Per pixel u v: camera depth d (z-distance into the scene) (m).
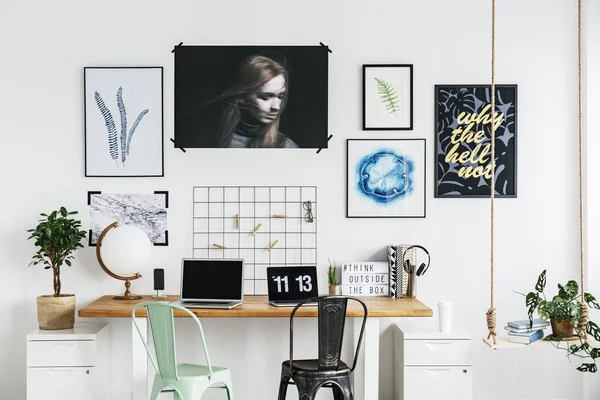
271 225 4.58
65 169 4.54
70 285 4.54
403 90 4.57
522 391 4.61
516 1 4.61
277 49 4.55
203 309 3.97
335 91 4.58
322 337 3.69
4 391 4.52
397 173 4.58
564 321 3.83
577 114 4.60
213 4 4.56
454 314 4.59
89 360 4.06
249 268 4.57
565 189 4.61
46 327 4.19
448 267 4.59
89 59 4.55
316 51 4.55
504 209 4.61
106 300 4.35
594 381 4.52
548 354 4.61
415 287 4.42
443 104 4.58
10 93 4.53
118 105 4.55
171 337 3.65
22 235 4.53
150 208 4.56
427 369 4.12
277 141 4.55
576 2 4.61
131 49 4.55
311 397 3.67
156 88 4.55
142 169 4.55
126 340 4.54
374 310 3.91
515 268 4.60
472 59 4.59
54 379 4.05
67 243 4.23
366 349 4.02
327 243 4.58
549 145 4.61
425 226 4.59
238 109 4.55
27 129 4.54
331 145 4.58
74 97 4.55
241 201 4.57
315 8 4.57
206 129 4.55
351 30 4.58
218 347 4.56
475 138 4.59
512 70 4.61
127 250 4.25
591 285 4.51
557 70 4.61
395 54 4.59
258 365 4.57
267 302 4.23
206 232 4.58
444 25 4.59
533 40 4.61
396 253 4.42
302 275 4.25
